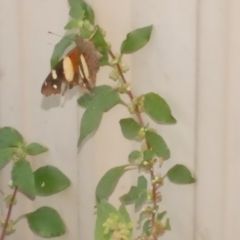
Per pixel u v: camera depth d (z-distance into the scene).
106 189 0.55
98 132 0.56
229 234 0.55
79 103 0.56
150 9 0.54
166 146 0.55
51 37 0.56
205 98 0.54
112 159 0.56
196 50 0.54
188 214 0.56
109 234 0.52
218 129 0.54
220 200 0.55
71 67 0.53
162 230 0.55
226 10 0.53
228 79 0.53
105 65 0.55
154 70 0.55
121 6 0.55
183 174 0.55
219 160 0.54
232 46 0.53
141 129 0.55
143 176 0.56
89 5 0.55
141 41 0.54
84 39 0.54
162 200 0.56
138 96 0.55
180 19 0.54
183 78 0.54
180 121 0.55
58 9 0.56
